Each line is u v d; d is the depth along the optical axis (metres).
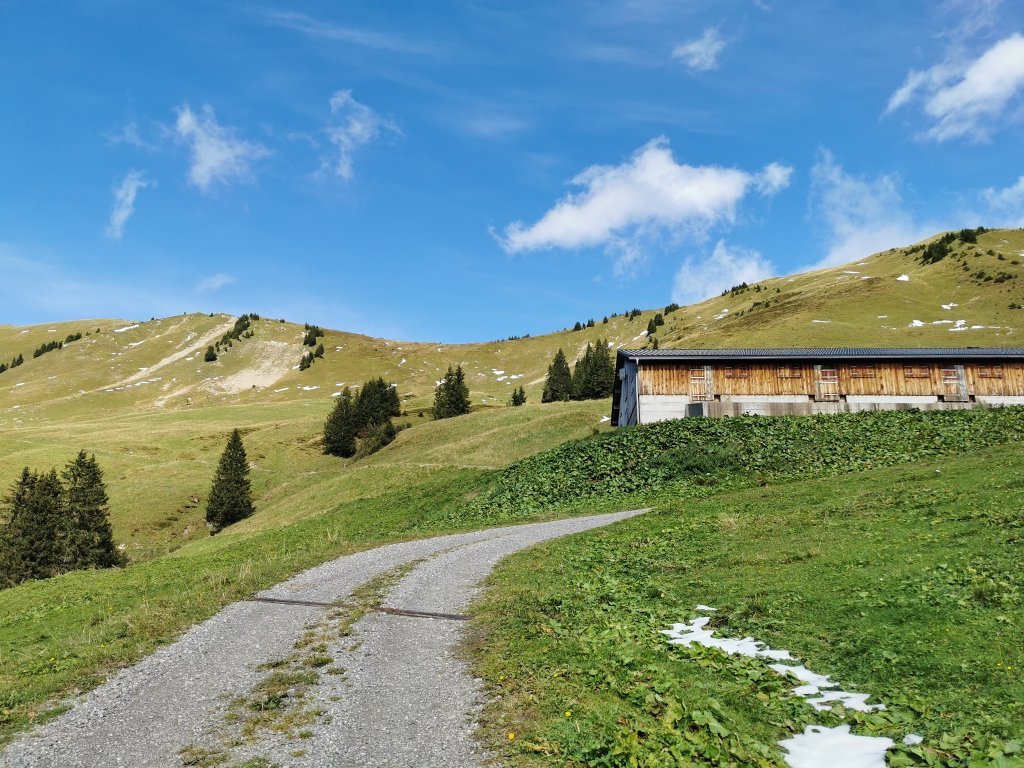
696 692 11.15
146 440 129.25
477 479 50.25
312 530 46.19
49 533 69.31
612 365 147.12
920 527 20.02
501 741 10.04
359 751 10.07
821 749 9.11
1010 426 39.22
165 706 12.38
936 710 9.62
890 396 56.41
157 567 35.06
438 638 15.81
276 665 14.34
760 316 161.75
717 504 30.58
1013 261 160.75
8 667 16.03
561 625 15.83
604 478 41.75
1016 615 12.36
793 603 15.34
